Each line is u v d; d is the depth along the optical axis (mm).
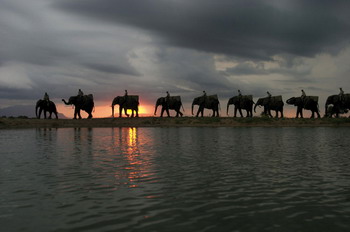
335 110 54625
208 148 17875
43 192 8281
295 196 7902
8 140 23250
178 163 12688
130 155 14992
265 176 10180
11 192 8289
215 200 7555
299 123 51000
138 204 7238
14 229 5809
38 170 11203
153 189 8562
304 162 12969
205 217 6395
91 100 54469
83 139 24219
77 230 5742
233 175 10344
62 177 10039
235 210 6820
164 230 5723
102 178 9898
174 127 46281
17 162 12953
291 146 18953
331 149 17406
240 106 57312
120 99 56625
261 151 16516
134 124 51719
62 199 7652
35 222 6145
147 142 21609
